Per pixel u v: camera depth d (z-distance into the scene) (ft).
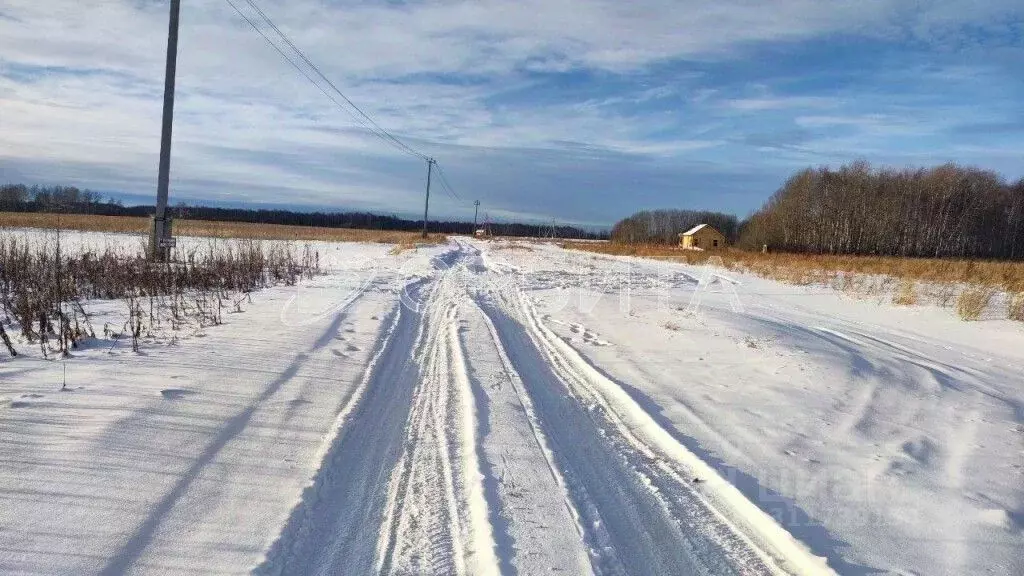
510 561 11.30
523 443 17.38
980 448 19.33
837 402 23.66
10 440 14.73
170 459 14.58
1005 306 56.65
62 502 12.19
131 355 23.89
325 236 188.96
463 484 14.74
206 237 118.01
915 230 211.00
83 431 15.57
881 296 65.05
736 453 17.49
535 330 37.09
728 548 12.50
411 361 27.32
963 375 31.83
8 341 23.00
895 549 12.56
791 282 80.07
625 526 13.12
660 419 20.26
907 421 21.91
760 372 27.76
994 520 14.01
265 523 12.17
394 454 16.51
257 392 20.29
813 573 11.59
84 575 10.00
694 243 230.07
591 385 24.75
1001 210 211.41
